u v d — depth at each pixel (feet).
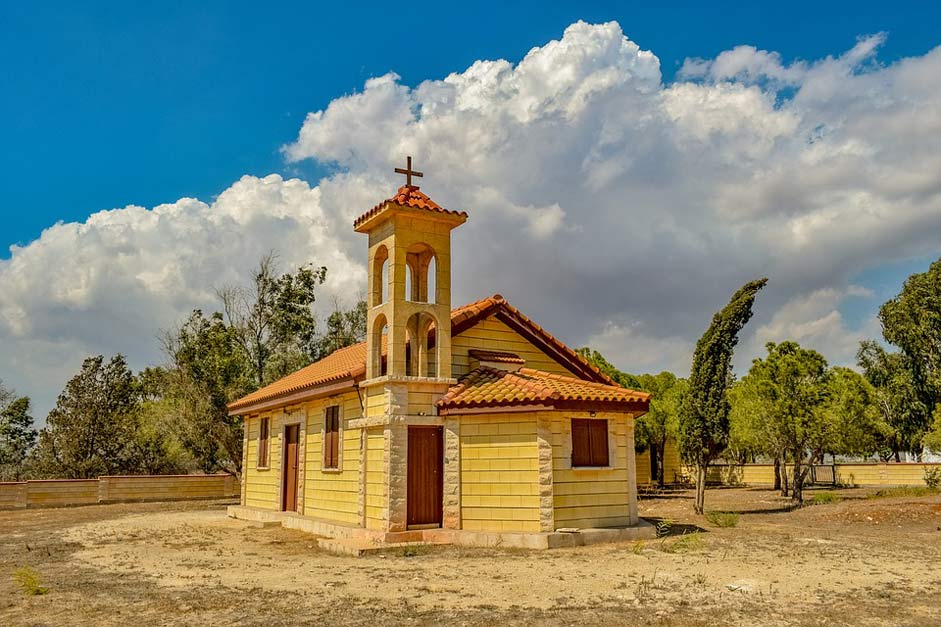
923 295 137.90
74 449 120.16
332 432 60.44
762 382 78.64
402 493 48.26
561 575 35.58
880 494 87.04
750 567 37.37
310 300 120.88
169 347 108.27
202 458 110.73
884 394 136.67
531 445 47.26
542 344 59.36
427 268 57.21
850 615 26.81
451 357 53.31
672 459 139.23
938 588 31.73
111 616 28.37
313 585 34.24
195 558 44.75
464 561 40.63
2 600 31.83
